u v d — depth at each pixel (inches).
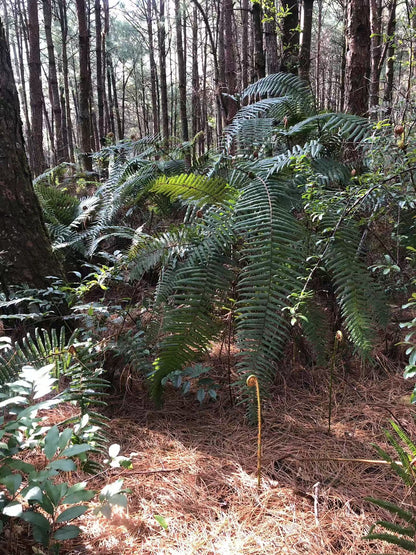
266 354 74.4
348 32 142.2
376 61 212.7
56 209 167.9
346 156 110.4
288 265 77.0
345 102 147.7
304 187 93.5
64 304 100.2
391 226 97.3
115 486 48.5
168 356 77.8
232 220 84.3
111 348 81.8
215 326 80.6
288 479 64.9
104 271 85.4
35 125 291.7
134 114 916.6
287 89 125.4
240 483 63.8
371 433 75.0
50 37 351.9
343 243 81.9
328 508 58.9
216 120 346.9
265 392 74.3
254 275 79.8
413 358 56.0
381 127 88.8
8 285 99.7
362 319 78.5
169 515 57.7
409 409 80.7
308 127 110.3
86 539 53.6
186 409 84.6
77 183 227.6
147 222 146.9
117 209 149.4
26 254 101.7
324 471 66.4
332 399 85.8
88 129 253.0
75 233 149.6
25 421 50.1
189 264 84.7
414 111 97.9
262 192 86.8
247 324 75.1
